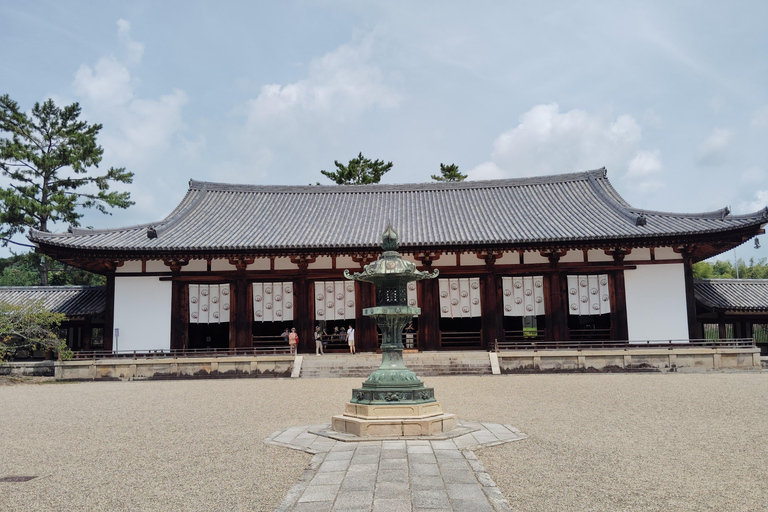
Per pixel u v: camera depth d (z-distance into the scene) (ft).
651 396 57.82
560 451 32.83
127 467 30.60
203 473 29.01
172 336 102.94
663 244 98.27
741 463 30.14
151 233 102.27
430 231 109.40
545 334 103.19
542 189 130.00
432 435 35.83
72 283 182.60
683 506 23.21
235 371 91.40
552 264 103.24
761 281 112.68
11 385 82.89
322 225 116.47
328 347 118.73
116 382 87.71
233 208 125.80
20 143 155.74
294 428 40.68
